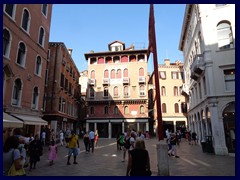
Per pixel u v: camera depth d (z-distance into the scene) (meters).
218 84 14.62
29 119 14.70
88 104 36.09
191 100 23.98
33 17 16.88
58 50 26.67
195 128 21.92
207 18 15.83
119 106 35.25
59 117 25.77
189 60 23.70
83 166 9.13
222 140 13.63
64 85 28.42
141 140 4.28
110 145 20.53
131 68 36.41
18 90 14.74
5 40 13.16
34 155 8.45
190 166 8.95
